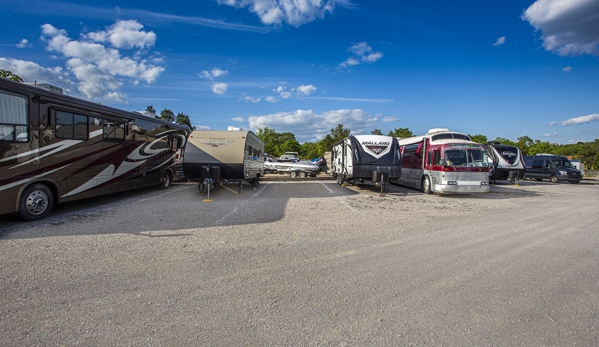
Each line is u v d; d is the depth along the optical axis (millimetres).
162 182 13555
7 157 6582
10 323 2986
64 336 2799
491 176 19172
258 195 12445
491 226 7387
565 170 21031
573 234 6688
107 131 9594
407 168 16156
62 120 7902
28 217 7117
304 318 3180
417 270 4504
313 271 4406
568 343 2814
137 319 3102
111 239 5809
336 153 17656
